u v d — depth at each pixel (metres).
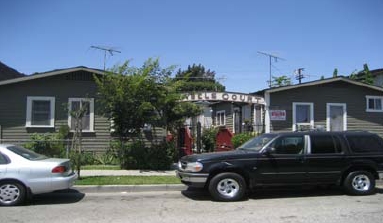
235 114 24.86
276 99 20.56
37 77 18.56
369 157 11.43
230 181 10.62
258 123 21.95
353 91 21.55
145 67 16.22
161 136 19.02
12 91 18.59
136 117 15.90
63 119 18.78
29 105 18.64
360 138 11.58
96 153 18.66
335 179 11.21
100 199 10.89
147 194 11.72
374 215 8.72
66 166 10.46
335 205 9.92
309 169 10.99
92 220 8.32
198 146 18.48
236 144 19.36
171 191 12.28
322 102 21.08
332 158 11.16
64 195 11.51
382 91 21.89
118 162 17.25
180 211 9.24
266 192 12.03
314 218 8.44
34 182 9.91
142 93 15.80
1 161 9.95
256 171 10.71
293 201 10.55
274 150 10.89
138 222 8.12
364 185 11.45
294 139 11.16
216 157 10.67
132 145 16.47
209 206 9.86
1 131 18.38
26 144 16.56
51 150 16.38
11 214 8.92
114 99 15.62
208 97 19.39
